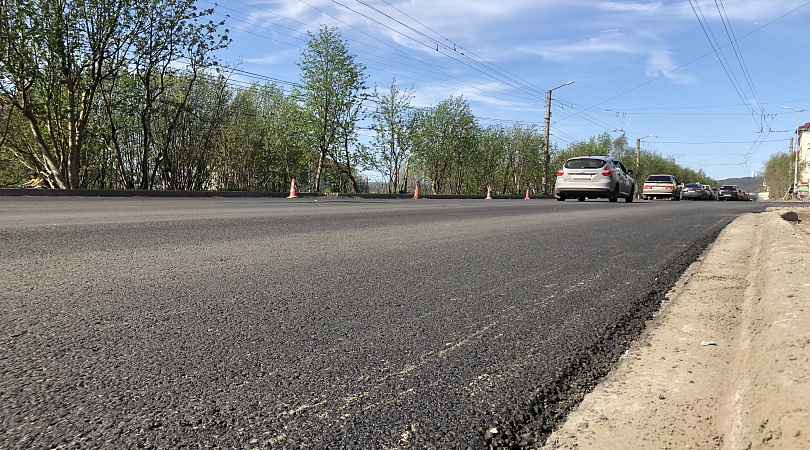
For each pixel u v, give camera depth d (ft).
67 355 6.21
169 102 64.75
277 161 102.06
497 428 4.82
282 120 97.40
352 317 8.25
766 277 9.55
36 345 6.51
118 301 8.74
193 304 8.69
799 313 6.30
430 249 15.85
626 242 19.15
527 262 13.98
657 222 29.07
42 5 50.67
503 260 14.19
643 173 257.55
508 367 6.36
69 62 53.88
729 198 150.82
